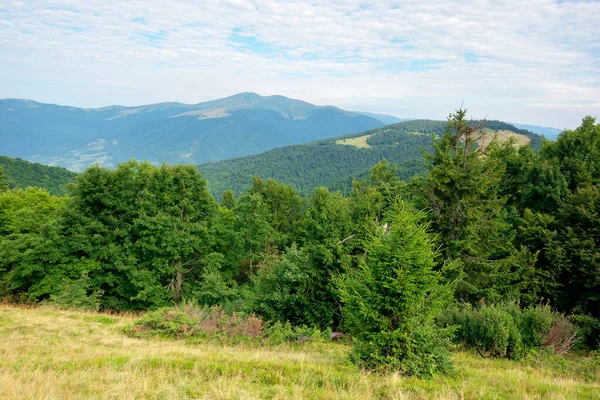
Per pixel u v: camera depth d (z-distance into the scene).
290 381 7.40
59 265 24.78
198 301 19.69
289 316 15.98
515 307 14.47
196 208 29.69
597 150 26.36
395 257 8.45
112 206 27.17
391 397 6.63
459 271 18.50
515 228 24.30
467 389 7.36
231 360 8.62
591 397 7.68
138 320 13.29
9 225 31.30
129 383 6.71
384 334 8.20
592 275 18.89
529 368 10.79
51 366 7.88
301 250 17.19
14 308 16.27
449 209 19.80
